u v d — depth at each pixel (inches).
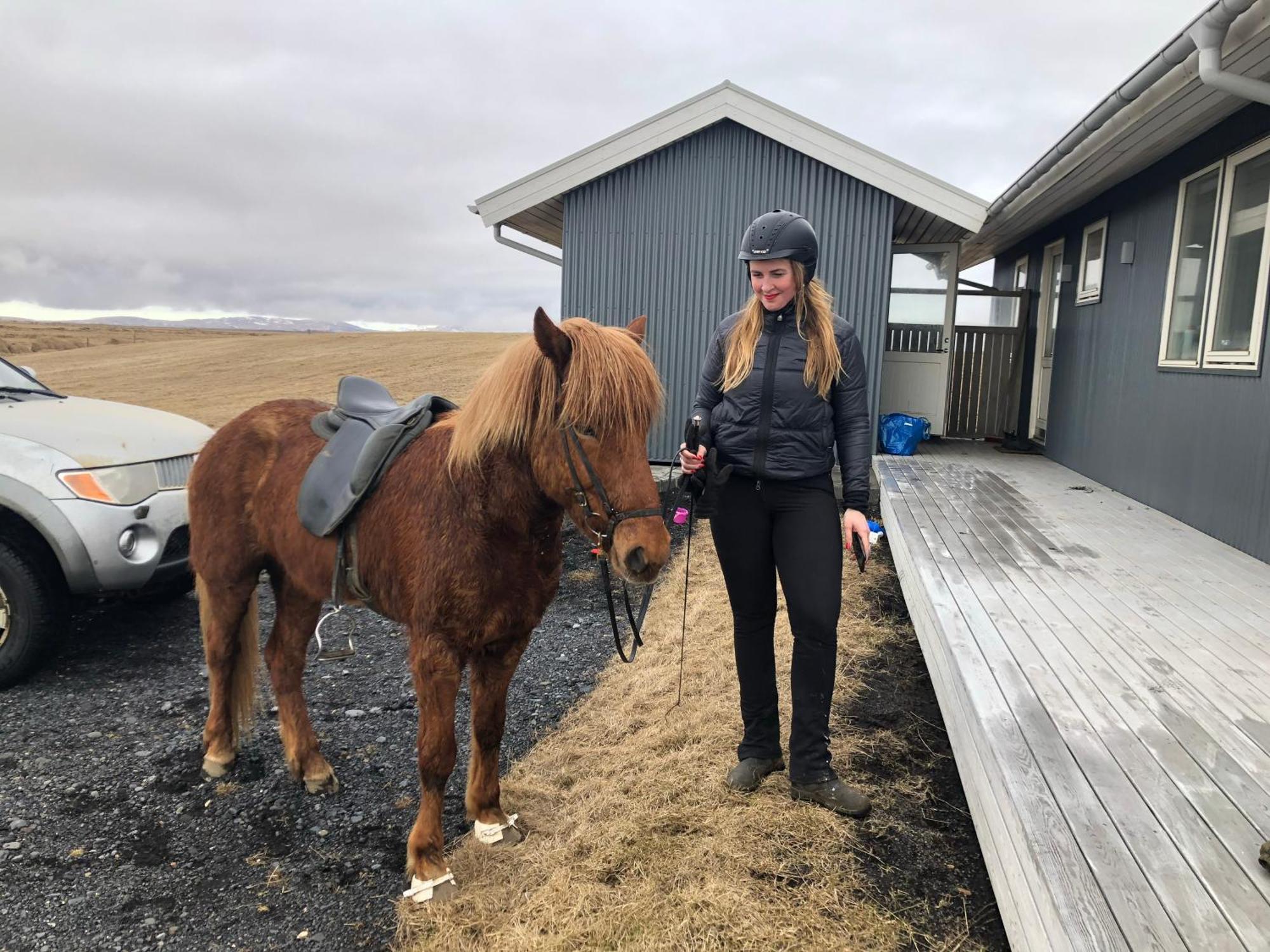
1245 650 104.3
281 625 112.5
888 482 241.9
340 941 81.7
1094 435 250.2
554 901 83.8
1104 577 138.4
